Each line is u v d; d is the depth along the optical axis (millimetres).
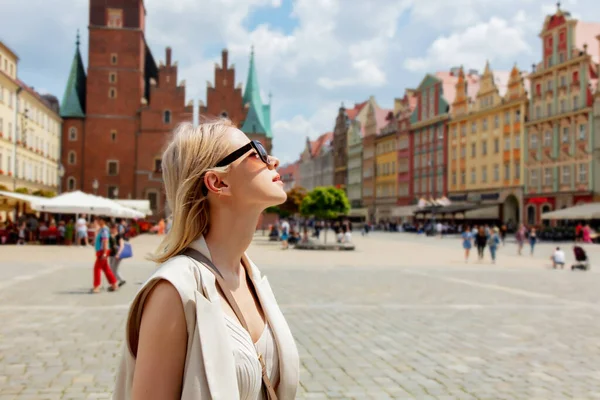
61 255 26047
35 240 37875
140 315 1569
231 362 1522
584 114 53406
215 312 1544
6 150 52594
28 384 6070
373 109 99625
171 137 1813
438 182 77875
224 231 1749
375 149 98250
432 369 6926
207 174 1699
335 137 118812
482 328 9602
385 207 94062
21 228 35531
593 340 8711
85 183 75562
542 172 58719
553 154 57156
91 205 31281
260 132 78625
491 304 12469
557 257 23078
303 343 8281
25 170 59000
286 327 1795
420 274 19766
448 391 6055
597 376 6707
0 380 6203
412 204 84688
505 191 64000
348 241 37781
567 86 55531
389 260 26984
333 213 36969
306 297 13242
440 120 76312
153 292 1532
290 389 1750
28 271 18516
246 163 1734
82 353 7445
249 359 1589
